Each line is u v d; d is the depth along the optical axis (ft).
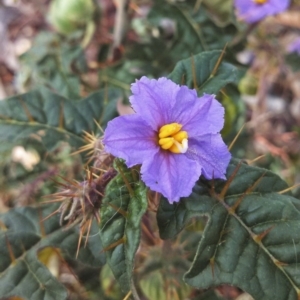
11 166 0.47
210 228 0.26
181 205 0.27
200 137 0.27
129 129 0.26
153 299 0.37
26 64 0.52
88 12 0.51
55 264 0.42
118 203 0.25
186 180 0.25
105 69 0.51
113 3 0.60
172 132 0.26
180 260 0.37
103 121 0.38
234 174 0.27
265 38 0.57
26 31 0.71
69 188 0.28
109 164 0.28
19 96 0.37
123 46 0.53
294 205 0.28
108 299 0.40
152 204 0.29
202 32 0.49
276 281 0.26
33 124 0.37
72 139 0.37
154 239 0.37
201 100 0.27
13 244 0.33
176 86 0.27
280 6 0.48
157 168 0.25
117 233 0.25
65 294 0.31
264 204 0.27
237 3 0.49
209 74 0.32
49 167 0.45
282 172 0.58
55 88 0.49
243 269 0.26
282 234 0.26
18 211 0.35
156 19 0.49
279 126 0.65
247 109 0.62
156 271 0.37
